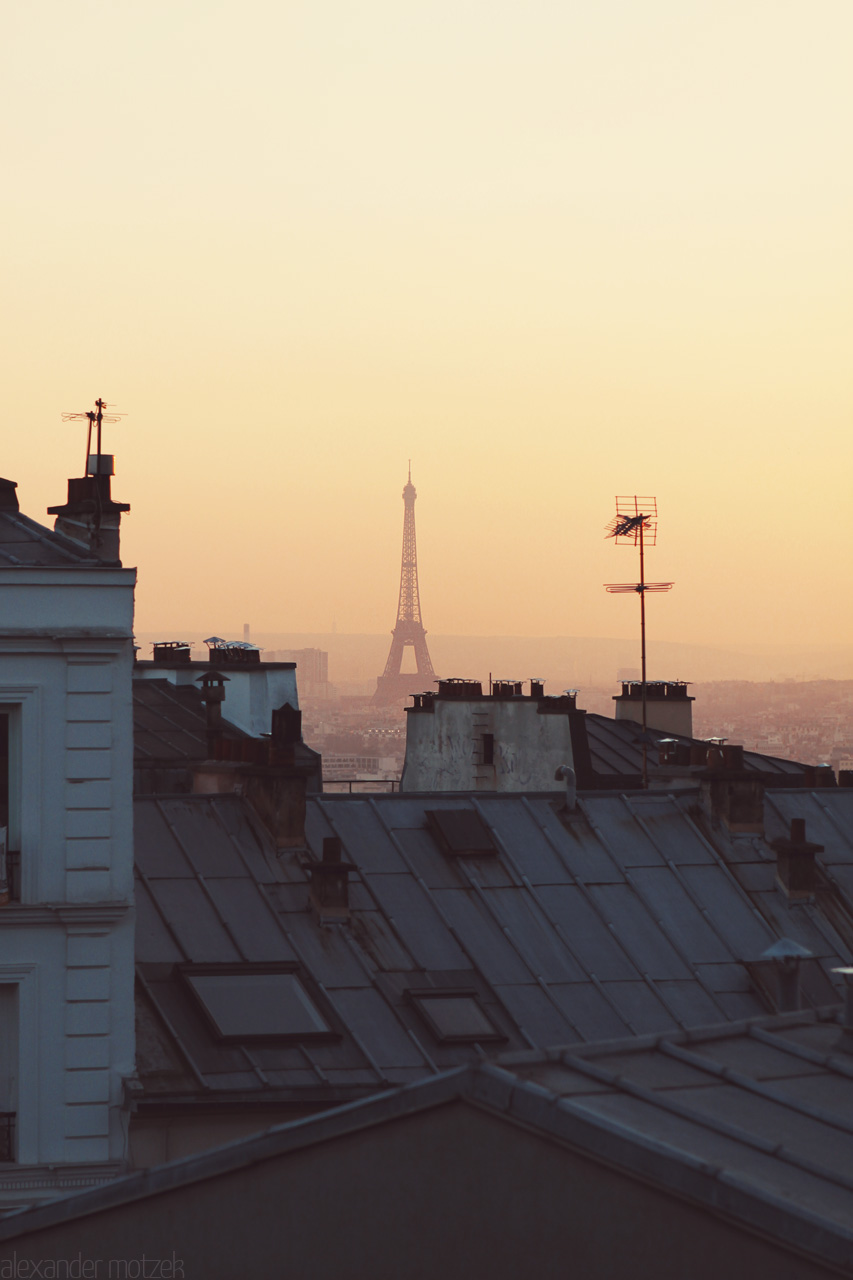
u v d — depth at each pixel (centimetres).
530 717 7075
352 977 3806
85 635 3297
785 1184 1666
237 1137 3388
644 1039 2102
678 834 4566
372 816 4394
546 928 4125
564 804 4572
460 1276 1752
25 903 3269
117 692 3341
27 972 3266
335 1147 1852
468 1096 1772
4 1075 3266
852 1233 1534
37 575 3291
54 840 3306
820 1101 1923
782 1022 2233
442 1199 1773
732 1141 1775
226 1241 1914
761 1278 1577
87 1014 3284
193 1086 3375
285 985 3725
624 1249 1655
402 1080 3522
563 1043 3756
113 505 4347
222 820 4188
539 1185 1712
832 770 5841
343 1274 1825
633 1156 1659
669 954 4138
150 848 4047
